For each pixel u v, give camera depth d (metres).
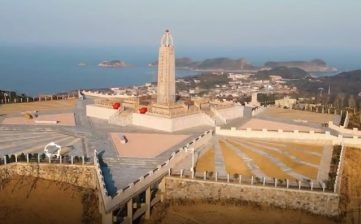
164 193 51.66
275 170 56.72
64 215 46.59
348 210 49.59
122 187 45.97
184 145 64.88
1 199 47.97
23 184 51.09
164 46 81.62
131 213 44.69
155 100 91.12
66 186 52.00
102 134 71.44
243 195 50.22
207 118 81.44
